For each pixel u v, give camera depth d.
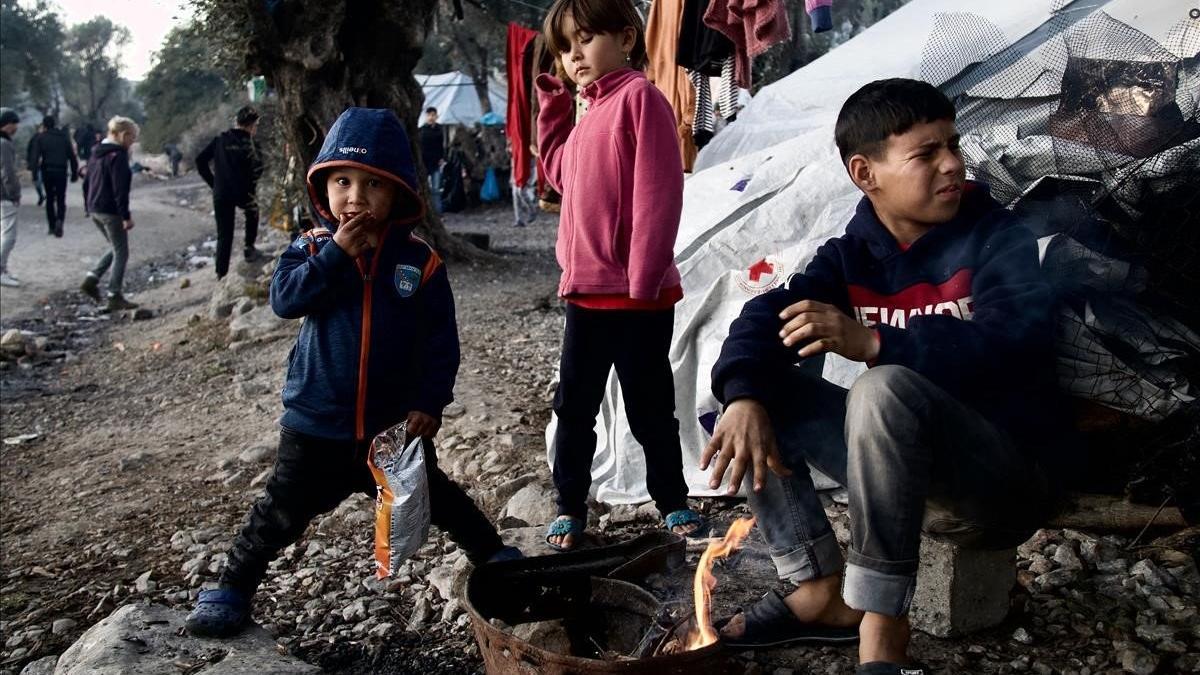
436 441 4.52
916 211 2.07
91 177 10.14
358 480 2.66
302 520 2.64
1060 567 2.59
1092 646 2.28
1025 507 2.03
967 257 2.10
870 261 2.21
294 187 9.21
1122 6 3.12
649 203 2.72
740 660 2.31
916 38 4.93
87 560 3.70
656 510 3.36
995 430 1.95
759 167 4.22
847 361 3.35
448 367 2.64
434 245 10.05
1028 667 2.23
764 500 2.20
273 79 9.06
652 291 2.72
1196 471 2.32
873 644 1.84
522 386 5.32
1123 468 2.37
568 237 2.96
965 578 2.32
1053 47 2.66
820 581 2.21
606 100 2.86
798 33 7.72
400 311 2.59
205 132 41.00
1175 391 2.23
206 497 4.28
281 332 7.68
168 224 20.61
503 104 22.22
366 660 2.67
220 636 2.63
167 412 6.08
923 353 1.92
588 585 2.49
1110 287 2.30
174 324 9.12
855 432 1.84
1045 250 2.42
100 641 2.59
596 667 1.90
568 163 2.97
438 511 2.72
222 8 8.45
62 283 12.56
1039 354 2.02
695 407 3.52
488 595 2.38
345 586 3.11
